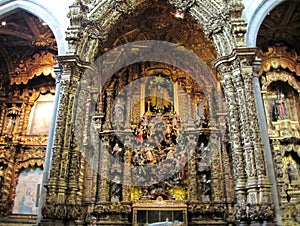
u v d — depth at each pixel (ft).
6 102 51.67
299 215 39.29
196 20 38.99
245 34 36.45
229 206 40.57
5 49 52.03
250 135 31.07
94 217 39.91
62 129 32.22
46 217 28.32
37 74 51.88
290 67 47.91
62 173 30.71
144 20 44.50
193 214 41.01
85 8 37.19
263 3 38.78
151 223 39.11
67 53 35.17
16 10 41.16
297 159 44.32
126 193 43.06
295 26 46.21
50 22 39.27
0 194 44.93
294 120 47.44
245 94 32.83
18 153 48.16
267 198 27.99
